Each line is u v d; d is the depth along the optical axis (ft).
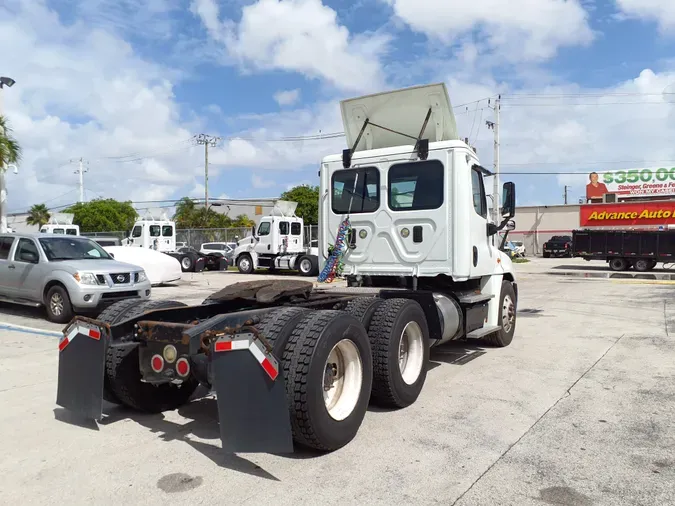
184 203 188.34
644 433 15.43
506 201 24.72
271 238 86.58
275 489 12.08
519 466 13.24
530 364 23.85
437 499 11.60
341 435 14.15
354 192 23.52
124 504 11.47
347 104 24.57
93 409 15.25
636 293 55.06
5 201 61.05
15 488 12.22
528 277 80.74
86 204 186.60
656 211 128.57
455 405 18.08
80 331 15.76
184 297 48.85
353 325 14.88
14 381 20.98
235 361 12.80
